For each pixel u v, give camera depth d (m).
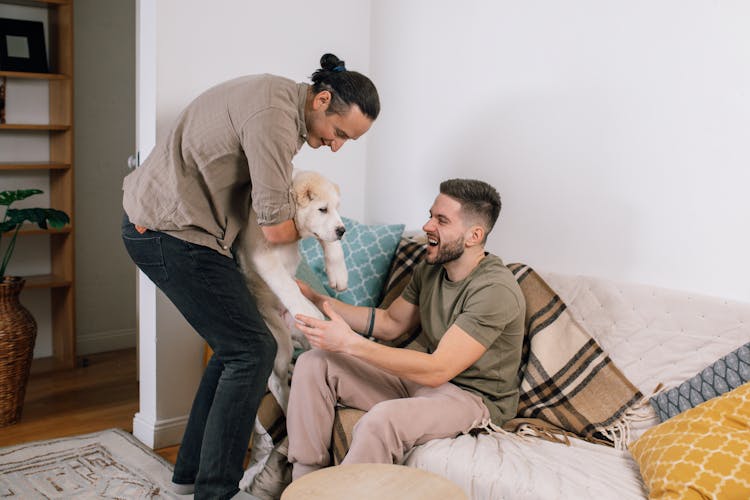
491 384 2.09
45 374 3.53
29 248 3.70
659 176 2.23
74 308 3.63
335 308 2.28
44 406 3.10
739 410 1.66
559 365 2.16
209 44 2.65
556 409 2.10
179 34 2.57
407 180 2.99
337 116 1.81
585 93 2.39
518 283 2.31
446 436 1.92
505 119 2.62
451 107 2.80
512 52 2.58
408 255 2.65
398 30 2.98
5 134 3.55
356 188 3.16
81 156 3.79
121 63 3.86
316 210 2.03
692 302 2.04
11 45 3.42
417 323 2.32
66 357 3.69
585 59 2.38
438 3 2.81
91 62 3.76
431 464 1.83
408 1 2.93
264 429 2.17
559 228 2.49
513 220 2.62
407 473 1.56
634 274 2.31
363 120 1.83
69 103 3.48
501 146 2.64
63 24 3.48
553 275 2.34
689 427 1.68
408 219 3.00
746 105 2.03
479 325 1.98
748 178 2.04
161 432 2.68
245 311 1.94
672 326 2.05
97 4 3.74
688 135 2.16
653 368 2.05
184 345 2.71
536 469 1.72
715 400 1.72
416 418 1.86
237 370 1.94
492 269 2.09
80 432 2.82
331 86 1.79
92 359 3.81
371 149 3.14
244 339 1.94
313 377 1.99
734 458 1.55
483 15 2.66
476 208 2.08
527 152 2.56
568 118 2.44
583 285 2.26
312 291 2.26
